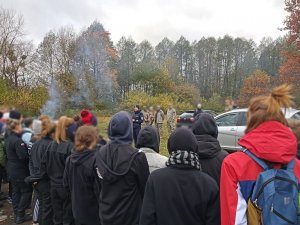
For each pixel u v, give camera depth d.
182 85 58.22
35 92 29.77
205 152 2.83
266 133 1.97
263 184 1.90
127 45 75.94
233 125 9.91
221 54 79.12
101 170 2.91
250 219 1.92
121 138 2.98
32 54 41.81
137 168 2.88
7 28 39.38
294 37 25.48
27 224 5.35
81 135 3.44
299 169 2.02
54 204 4.26
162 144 14.24
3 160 5.83
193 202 2.25
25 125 5.55
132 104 39.34
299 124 2.87
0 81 28.69
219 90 72.69
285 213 1.88
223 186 2.00
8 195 6.78
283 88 2.08
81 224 3.44
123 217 2.86
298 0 24.70
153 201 2.32
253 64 76.81
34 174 4.56
